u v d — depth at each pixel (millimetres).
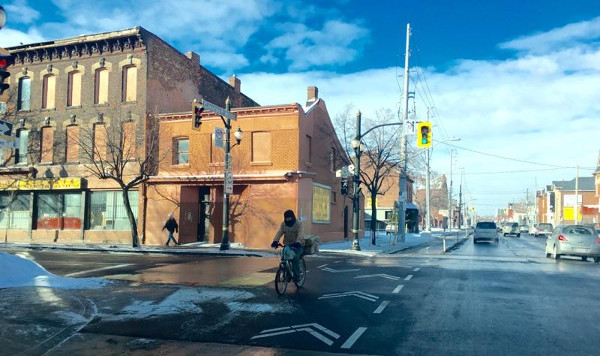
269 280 12312
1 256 11055
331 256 21031
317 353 6105
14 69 30062
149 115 27219
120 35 27141
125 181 27312
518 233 57625
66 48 28734
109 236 27766
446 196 103500
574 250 19109
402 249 27969
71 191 28953
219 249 22234
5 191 29938
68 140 28859
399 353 6074
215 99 34594
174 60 29766
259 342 6621
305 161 26109
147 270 14578
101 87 28328
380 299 9648
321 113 29125
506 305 9070
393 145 30594
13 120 29562
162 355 6098
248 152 25828
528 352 6105
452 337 6812
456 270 14758
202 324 7633
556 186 92062
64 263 16641
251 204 25422
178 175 26750
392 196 64188
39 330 7004
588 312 8484
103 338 6879
